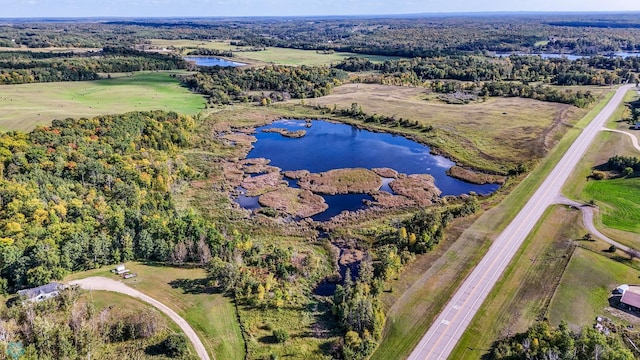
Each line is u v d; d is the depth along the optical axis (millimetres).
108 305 61812
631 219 89188
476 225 88375
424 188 115250
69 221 79375
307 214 102250
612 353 48969
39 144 108188
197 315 61625
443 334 58688
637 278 69062
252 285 67375
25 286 65375
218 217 98812
